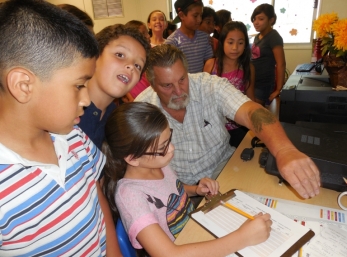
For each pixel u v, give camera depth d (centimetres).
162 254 70
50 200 59
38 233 58
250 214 81
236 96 125
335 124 114
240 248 70
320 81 152
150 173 95
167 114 138
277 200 88
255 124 103
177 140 140
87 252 68
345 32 120
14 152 54
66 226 62
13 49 46
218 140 142
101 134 105
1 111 53
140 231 75
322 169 90
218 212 84
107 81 95
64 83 50
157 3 461
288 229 74
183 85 126
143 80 212
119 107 91
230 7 435
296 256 67
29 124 55
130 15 479
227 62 209
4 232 54
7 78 47
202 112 138
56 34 48
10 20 46
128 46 94
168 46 126
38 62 47
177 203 96
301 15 403
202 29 298
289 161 81
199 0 240
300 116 138
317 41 262
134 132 84
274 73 286
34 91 49
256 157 117
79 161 70
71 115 54
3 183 53
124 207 82
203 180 105
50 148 64
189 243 72
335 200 87
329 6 381
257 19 272
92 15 491
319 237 72
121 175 94
